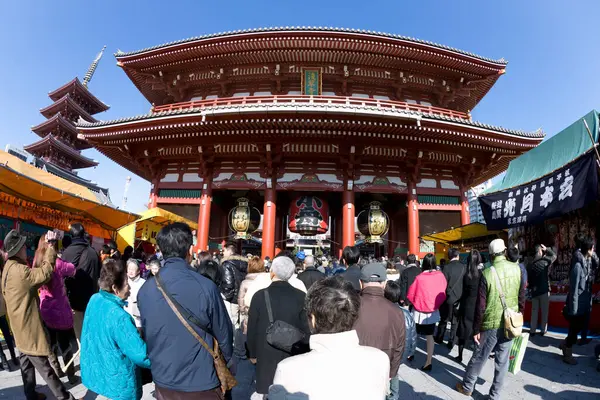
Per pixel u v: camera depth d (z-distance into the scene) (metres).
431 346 7.97
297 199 24.81
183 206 26.23
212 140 23.08
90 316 4.03
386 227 24.70
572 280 8.07
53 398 5.99
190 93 29.28
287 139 22.81
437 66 26.80
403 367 8.20
